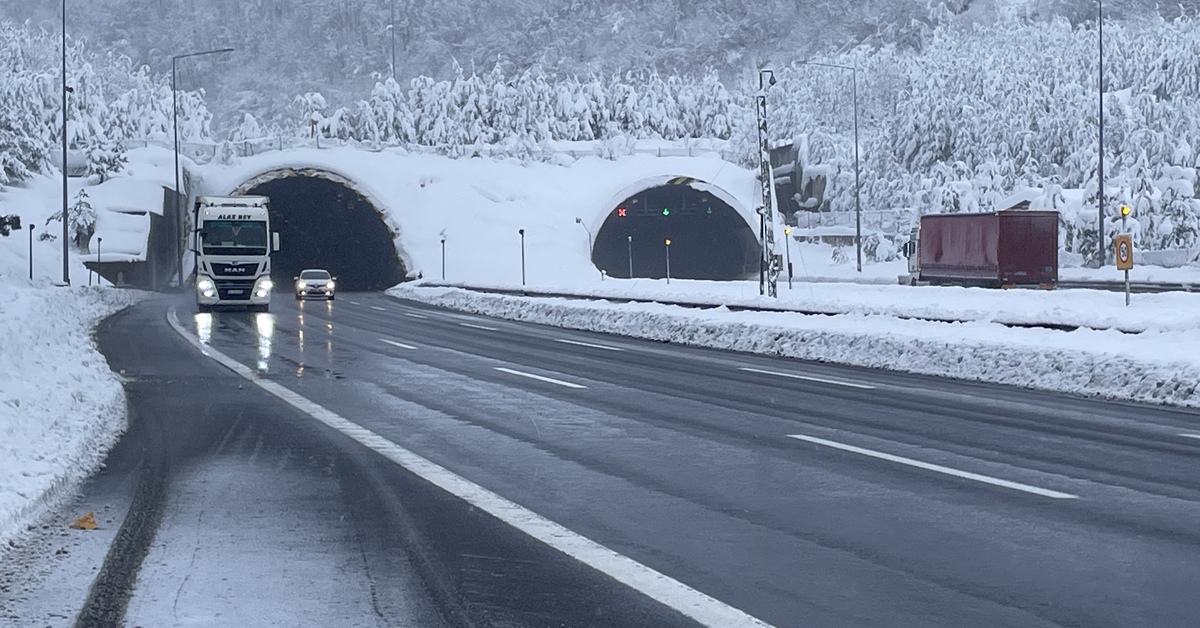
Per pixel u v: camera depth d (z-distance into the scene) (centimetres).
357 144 10762
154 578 743
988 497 993
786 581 730
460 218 9494
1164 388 1714
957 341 2253
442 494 1034
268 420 1553
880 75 12550
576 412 1623
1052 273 4962
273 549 823
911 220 9175
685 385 1981
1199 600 676
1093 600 677
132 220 8369
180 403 1748
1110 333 2280
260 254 4681
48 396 1478
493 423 1514
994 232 4972
